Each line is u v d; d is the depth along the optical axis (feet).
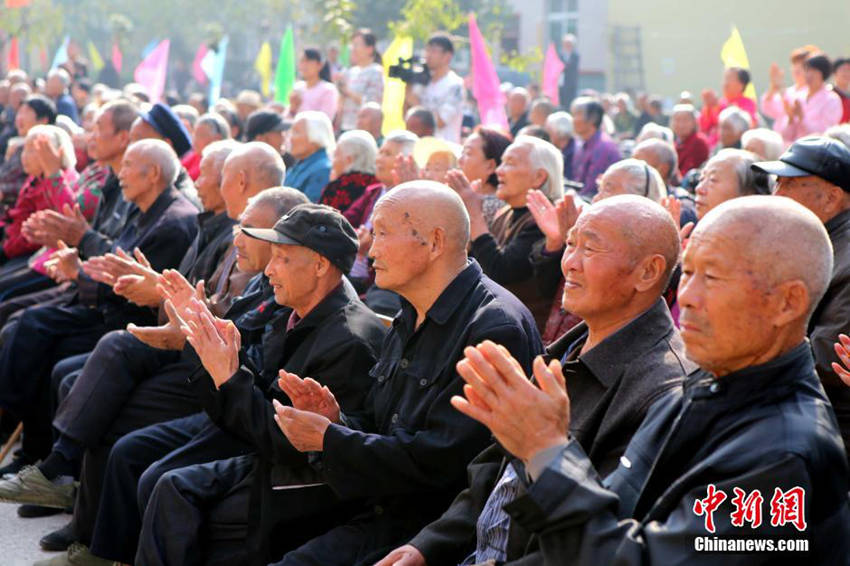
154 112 22.89
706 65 66.95
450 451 10.05
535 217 15.01
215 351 11.34
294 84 38.09
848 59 33.24
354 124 35.14
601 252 8.66
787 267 6.85
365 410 11.59
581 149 32.37
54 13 83.46
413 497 10.71
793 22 61.82
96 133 22.47
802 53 33.55
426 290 10.86
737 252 6.90
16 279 22.48
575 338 9.61
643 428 7.77
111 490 13.96
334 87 35.45
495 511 9.03
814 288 6.92
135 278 14.58
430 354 10.69
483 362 7.09
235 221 17.04
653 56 69.41
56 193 22.93
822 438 6.66
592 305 8.73
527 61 49.37
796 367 7.00
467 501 9.60
